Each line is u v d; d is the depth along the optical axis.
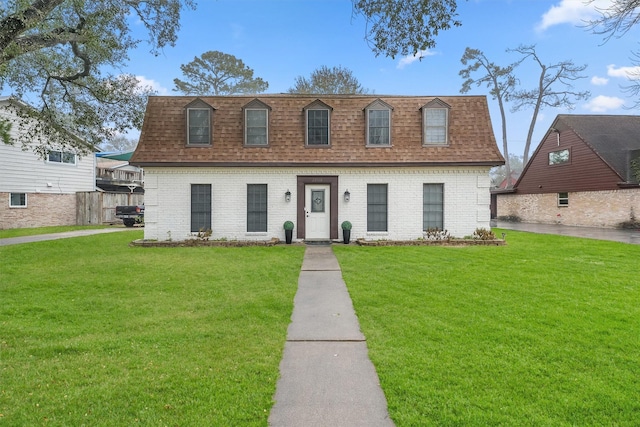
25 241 13.85
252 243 13.23
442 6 7.45
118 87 13.56
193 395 3.32
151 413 3.04
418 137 14.24
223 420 2.95
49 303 6.26
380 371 3.77
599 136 23.84
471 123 14.44
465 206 14.02
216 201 13.95
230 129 14.29
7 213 19.12
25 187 19.95
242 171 13.99
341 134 14.33
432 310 5.70
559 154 25.78
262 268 9.16
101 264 9.55
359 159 13.87
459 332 4.79
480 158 13.80
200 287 7.34
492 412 3.02
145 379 3.60
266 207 14.12
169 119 14.30
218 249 12.30
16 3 8.47
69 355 4.19
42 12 8.48
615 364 3.85
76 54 12.09
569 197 24.95
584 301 6.09
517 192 30.22
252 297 6.62
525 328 4.89
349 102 14.91
